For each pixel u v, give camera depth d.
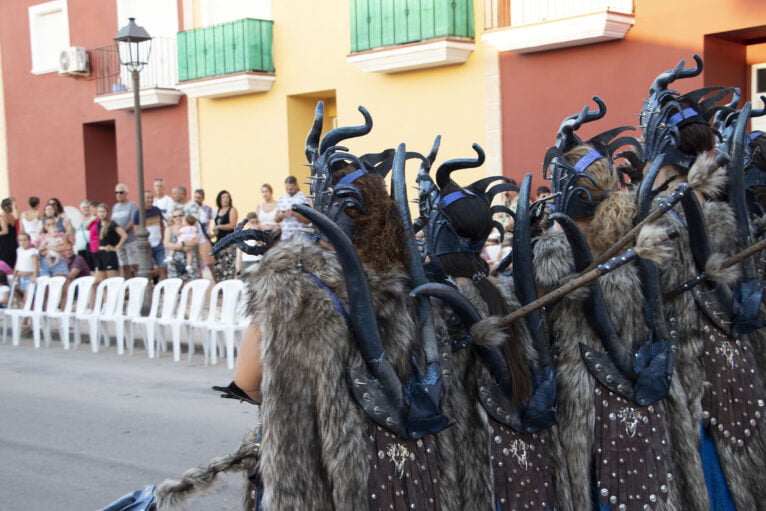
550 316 3.03
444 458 2.56
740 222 3.29
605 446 2.94
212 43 14.52
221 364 8.81
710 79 10.02
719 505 3.21
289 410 2.36
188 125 15.51
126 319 9.67
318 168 2.58
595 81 10.78
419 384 2.47
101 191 17.97
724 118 3.90
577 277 2.90
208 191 15.38
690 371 3.16
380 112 12.96
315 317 2.38
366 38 12.55
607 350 2.94
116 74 16.58
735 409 3.20
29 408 7.16
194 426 6.38
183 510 2.82
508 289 2.91
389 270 2.53
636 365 2.93
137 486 5.10
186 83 14.83
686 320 3.18
